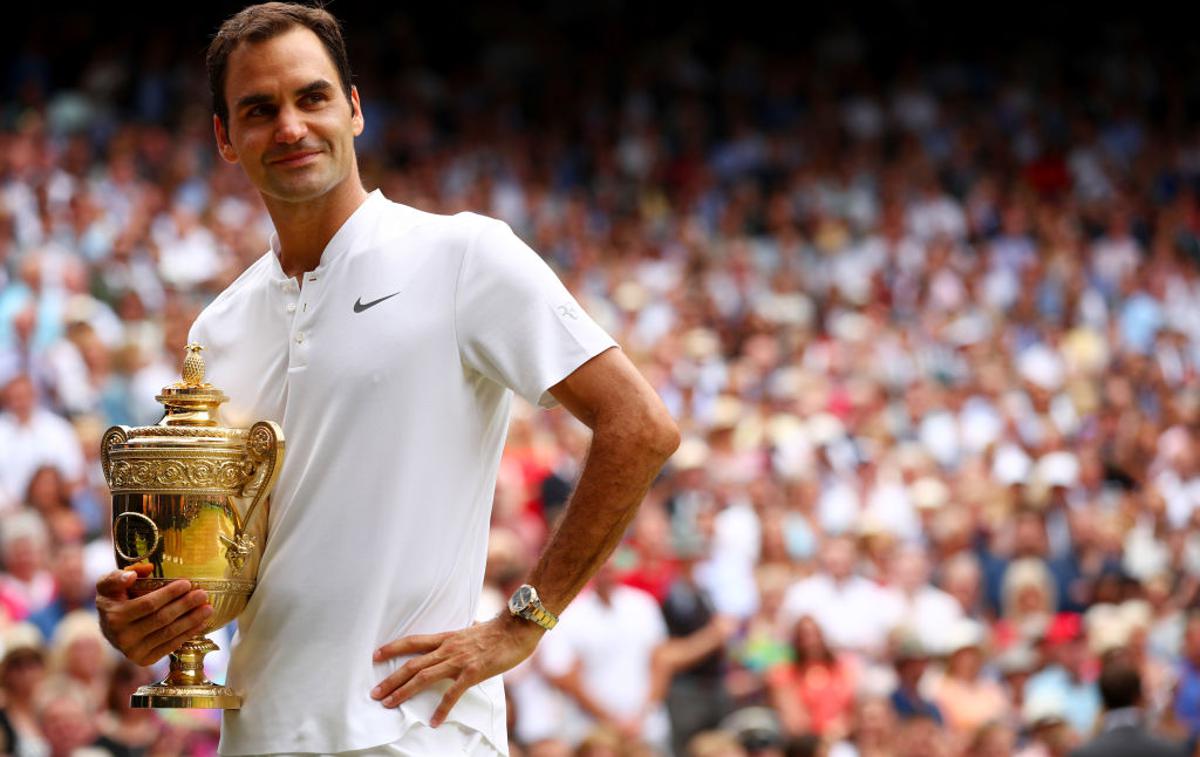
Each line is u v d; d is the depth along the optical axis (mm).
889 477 24547
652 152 41344
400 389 5965
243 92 5996
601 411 5902
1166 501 25984
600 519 5867
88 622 14445
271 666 5977
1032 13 50906
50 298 23469
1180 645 19891
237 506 6004
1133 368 31922
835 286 33750
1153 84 49125
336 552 5930
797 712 17172
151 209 27859
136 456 5969
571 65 46938
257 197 30781
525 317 5938
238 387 6324
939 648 18250
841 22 50438
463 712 5992
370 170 35000
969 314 34875
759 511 21156
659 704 17016
